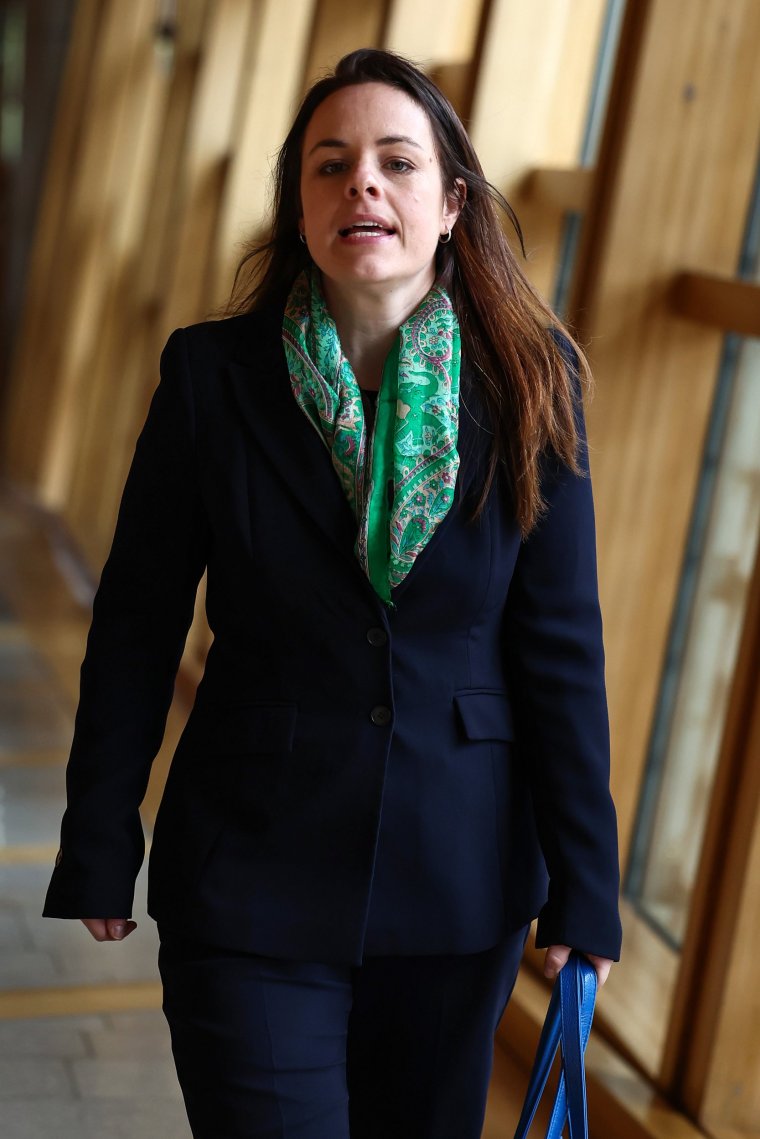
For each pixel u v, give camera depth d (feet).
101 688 16.85
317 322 16.31
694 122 28.63
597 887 16.47
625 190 28.58
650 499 30.42
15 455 92.58
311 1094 15.71
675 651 33.09
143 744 17.08
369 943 15.98
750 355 30.89
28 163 100.63
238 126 53.31
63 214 90.48
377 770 15.84
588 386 17.61
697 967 26.22
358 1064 17.46
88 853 16.69
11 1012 30.12
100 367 79.20
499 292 16.85
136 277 72.74
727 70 28.53
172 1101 27.40
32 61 99.81
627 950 32.35
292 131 16.90
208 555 17.11
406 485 15.64
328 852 15.89
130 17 80.84
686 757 33.30
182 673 53.42
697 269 29.32
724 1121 25.72
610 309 29.07
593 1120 27.27
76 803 16.88
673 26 28.09
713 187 29.01
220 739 16.31
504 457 16.26
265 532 15.94
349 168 16.05
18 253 101.60
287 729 15.94
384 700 15.89
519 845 17.02
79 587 69.05
